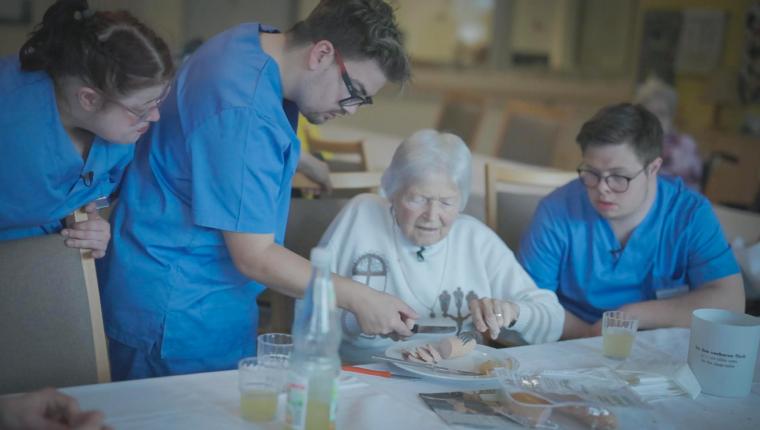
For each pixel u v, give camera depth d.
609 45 6.57
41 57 1.49
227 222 1.59
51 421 1.17
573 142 4.89
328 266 1.19
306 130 3.68
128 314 1.75
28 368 1.52
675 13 6.27
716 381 1.53
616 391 1.46
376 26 1.58
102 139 1.64
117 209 1.76
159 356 1.77
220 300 1.78
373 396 1.42
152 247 1.72
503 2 6.63
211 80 1.60
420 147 1.93
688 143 5.04
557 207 2.28
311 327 1.19
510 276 2.09
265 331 2.54
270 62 1.63
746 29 5.96
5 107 1.51
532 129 4.61
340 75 1.61
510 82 6.73
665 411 1.45
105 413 1.28
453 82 6.73
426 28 6.64
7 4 5.85
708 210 2.23
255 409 1.29
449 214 1.95
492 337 1.87
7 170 1.54
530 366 1.64
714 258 2.19
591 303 2.27
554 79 6.68
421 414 1.36
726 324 1.53
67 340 1.57
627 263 2.23
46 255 1.57
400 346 1.70
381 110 6.78
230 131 1.57
